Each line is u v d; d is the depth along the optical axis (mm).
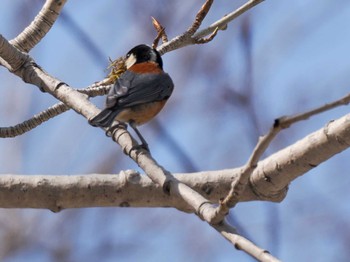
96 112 9734
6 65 10609
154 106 11617
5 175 9984
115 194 10000
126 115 11422
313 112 6383
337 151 9164
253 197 10031
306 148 9320
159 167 8648
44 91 10258
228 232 7234
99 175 10062
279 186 9812
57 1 10828
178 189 8164
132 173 10023
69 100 9969
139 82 11539
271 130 6531
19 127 10203
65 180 9992
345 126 8938
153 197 9961
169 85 11992
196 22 10766
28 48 10898
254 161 6832
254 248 6918
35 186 9930
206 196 10188
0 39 10125
